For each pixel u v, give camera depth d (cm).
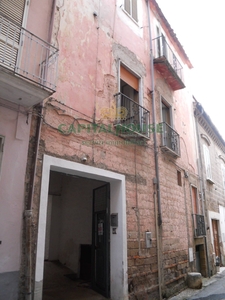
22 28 465
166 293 750
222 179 1800
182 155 1122
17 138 464
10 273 408
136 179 741
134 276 647
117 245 646
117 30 811
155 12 1102
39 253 451
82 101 623
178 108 1183
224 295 775
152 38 1027
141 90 864
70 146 566
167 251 815
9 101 467
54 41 581
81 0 691
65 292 663
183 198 1041
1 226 413
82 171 577
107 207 701
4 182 432
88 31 692
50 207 967
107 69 728
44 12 571
